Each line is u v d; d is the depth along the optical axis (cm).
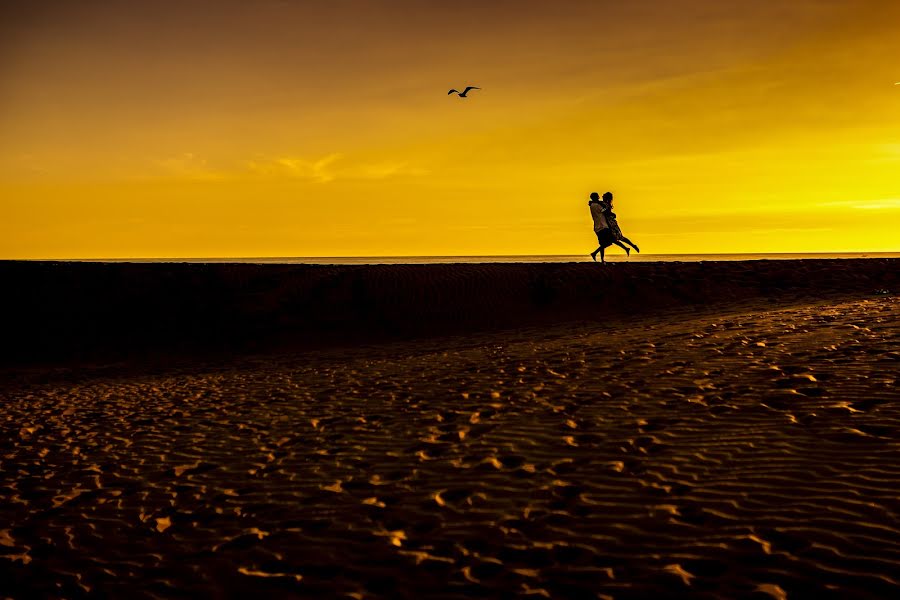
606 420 725
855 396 695
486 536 489
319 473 664
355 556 480
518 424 749
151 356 1800
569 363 1055
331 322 1938
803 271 2034
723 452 593
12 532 582
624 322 1625
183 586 462
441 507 549
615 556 438
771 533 441
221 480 674
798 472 531
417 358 1341
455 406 863
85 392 1335
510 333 1677
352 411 904
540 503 535
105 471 740
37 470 765
